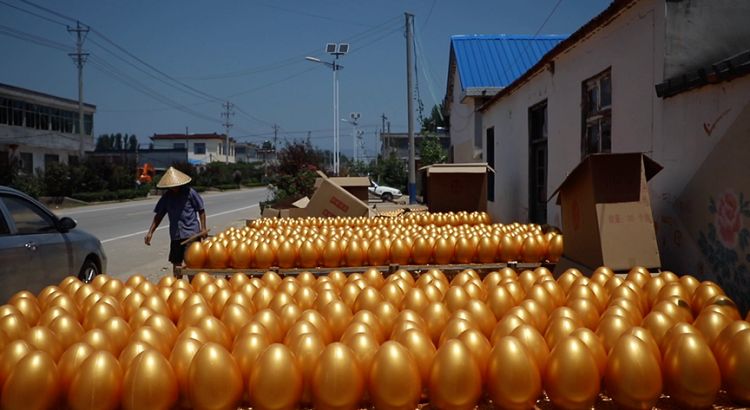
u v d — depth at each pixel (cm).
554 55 951
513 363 305
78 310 438
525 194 1225
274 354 310
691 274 589
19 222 667
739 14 621
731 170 522
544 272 513
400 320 374
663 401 328
